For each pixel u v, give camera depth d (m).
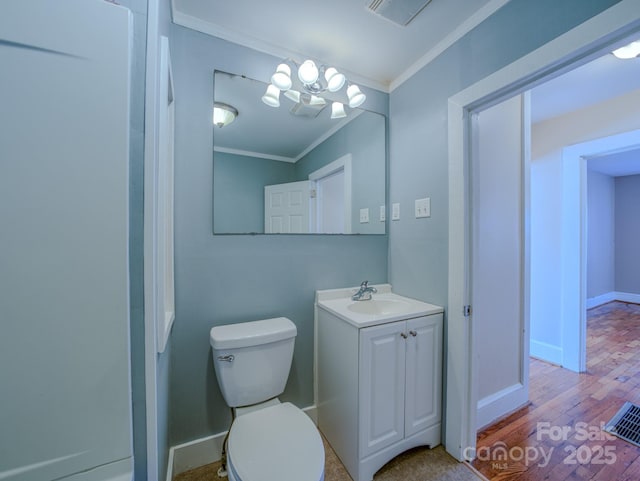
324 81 1.65
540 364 2.47
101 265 0.58
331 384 1.48
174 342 1.32
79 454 0.58
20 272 0.53
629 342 2.92
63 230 0.55
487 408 1.64
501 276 1.73
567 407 1.82
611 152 2.21
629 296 4.58
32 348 0.54
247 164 1.49
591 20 0.91
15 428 0.53
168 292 1.17
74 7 0.56
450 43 1.44
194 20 1.36
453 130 1.42
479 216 1.55
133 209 0.68
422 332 1.41
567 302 2.38
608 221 4.60
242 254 1.47
